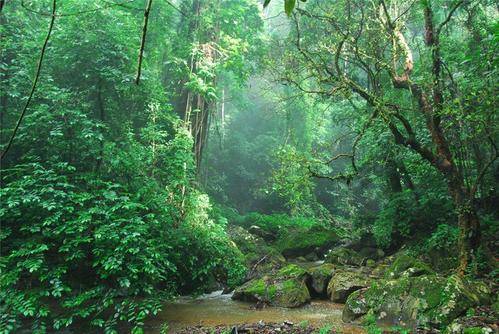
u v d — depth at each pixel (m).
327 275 8.59
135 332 4.99
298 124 20.27
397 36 8.41
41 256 5.59
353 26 8.48
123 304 5.79
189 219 8.98
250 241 13.20
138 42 9.11
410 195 10.97
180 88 13.26
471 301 5.61
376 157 11.06
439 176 10.01
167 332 6.00
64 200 6.27
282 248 14.06
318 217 18.53
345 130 20.19
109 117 8.54
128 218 6.64
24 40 7.66
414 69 9.66
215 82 13.23
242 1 14.05
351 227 15.77
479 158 7.80
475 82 7.06
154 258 6.60
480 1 8.65
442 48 8.10
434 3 9.50
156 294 7.05
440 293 5.72
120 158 7.43
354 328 6.05
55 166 6.71
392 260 10.13
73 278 6.86
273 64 9.77
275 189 9.02
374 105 7.95
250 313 7.14
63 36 7.59
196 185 11.81
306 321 6.28
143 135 8.90
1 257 5.47
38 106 6.93
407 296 6.02
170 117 9.71
